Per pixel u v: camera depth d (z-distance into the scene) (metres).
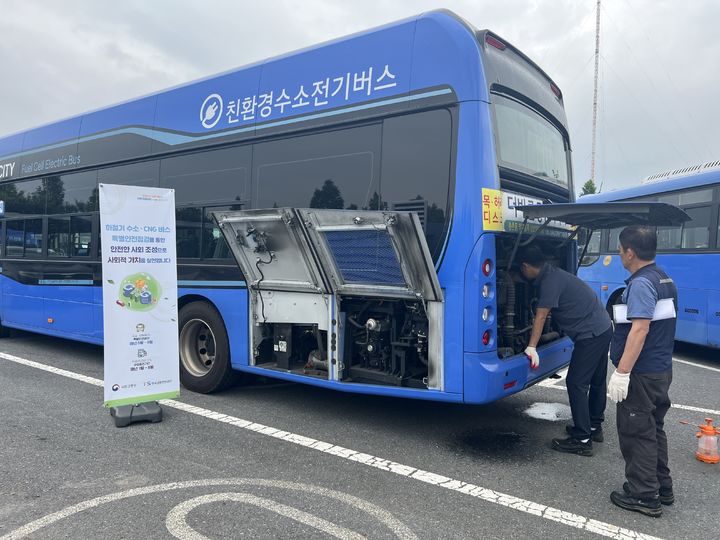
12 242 8.84
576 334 4.38
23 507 3.38
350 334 4.89
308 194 5.09
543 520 3.32
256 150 5.54
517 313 5.08
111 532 3.09
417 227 3.92
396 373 4.61
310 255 4.70
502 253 4.55
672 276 8.90
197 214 6.07
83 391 6.11
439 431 4.93
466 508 3.45
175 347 5.23
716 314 8.18
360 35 4.88
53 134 8.09
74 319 7.57
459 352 4.17
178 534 3.08
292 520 3.25
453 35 4.34
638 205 3.96
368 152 4.70
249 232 4.98
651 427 3.41
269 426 4.99
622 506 3.49
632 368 3.43
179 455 4.27
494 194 4.23
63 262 7.74
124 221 4.93
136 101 6.89
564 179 5.89
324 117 5.00
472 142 4.16
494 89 4.42
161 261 5.15
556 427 5.09
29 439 4.59
